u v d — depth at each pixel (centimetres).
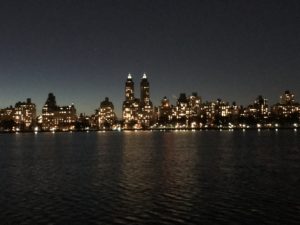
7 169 8362
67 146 17638
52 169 8256
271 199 4825
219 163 9056
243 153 11975
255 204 4575
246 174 7056
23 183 6328
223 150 13412
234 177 6688
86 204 4691
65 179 6719
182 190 5500
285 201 4703
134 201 4812
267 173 7162
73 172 7662
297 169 7750
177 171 7575
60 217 4138
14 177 7044
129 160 10069
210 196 5059
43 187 5919
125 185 5981
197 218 4050
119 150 14162
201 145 16700
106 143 19900
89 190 5600
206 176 6831
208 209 4381
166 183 6116
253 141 19575
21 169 8344
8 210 4450
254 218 4016
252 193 5219
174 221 3959
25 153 13362
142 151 13450
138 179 6569
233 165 8606
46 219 4081
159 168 8125
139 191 5466
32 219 4084
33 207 4578
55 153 13162
